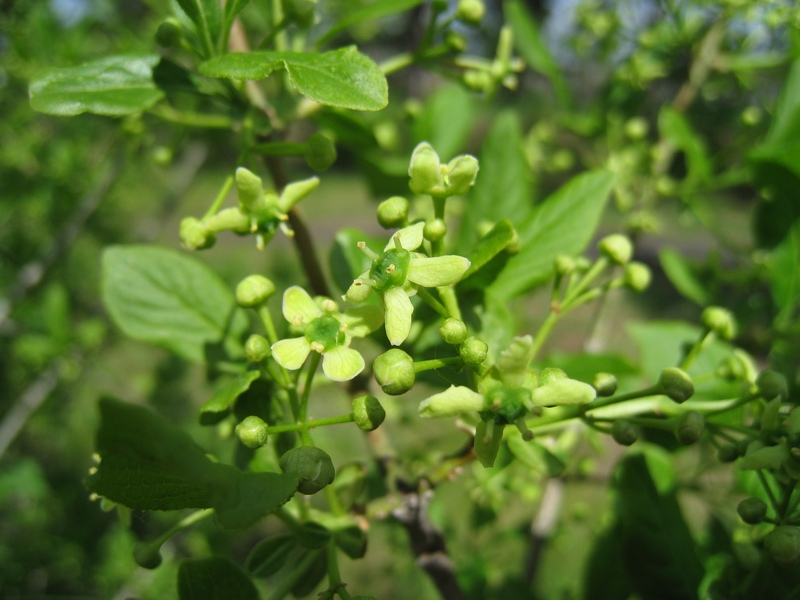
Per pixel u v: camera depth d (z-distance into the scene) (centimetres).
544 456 5
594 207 7
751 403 6
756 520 5
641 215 12
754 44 11
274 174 7
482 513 10
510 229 5
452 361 5
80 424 18
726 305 11
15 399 16
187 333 7
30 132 15
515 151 8
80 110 6
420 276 5
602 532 7
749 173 8
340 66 5
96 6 14
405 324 5
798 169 8
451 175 5
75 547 16
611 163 12
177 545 15
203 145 15
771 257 9
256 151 6
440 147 10
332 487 6
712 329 6
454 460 6
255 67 5
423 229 5
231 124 8
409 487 7
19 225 16
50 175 15
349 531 6
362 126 8
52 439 18
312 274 7
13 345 16
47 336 15
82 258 18
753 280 11
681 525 6
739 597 6
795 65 8
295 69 5
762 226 9
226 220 6
